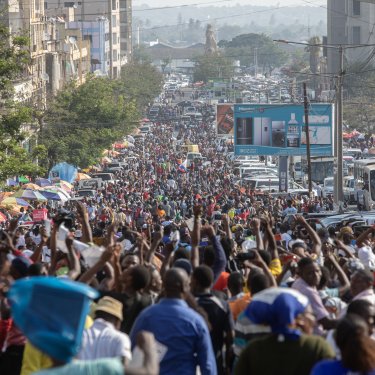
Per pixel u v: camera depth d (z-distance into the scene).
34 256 23.47
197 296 18.08
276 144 131.12
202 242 32.47
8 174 70.69
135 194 108.25
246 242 28.20
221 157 171.00
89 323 14.82
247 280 19.70
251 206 86.81
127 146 177.00
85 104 128.88
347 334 12.08
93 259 18.75
